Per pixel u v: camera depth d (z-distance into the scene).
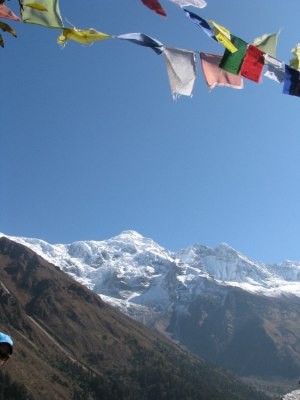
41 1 10.55
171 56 12.66
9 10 10.45
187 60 12.80
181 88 12.71
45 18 10.63
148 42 12.33
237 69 12.98
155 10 11.49
